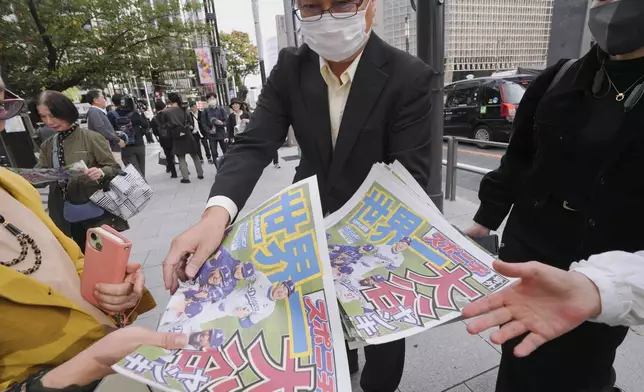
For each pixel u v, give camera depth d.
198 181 7.22
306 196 0.92
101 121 5.02
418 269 0.87
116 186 2.71
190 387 0.58
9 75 10.02
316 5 1.11
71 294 0.95
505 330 0.69
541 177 1.08
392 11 6.91
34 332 0.84
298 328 0.71
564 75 1.05
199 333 0.69
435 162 3.57
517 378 1.24
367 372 1.52
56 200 2.83
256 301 0.76
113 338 0.67
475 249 0.92
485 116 7.97
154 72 13.20
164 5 11.62
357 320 0.74
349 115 1.20
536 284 0.68
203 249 0.89
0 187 0.98
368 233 1.00
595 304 0.66
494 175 1.36
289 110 1.35
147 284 3.05
